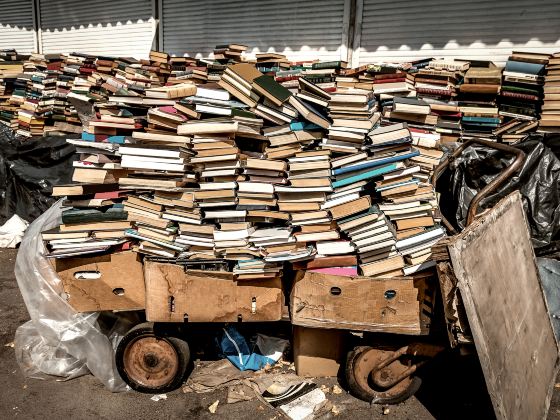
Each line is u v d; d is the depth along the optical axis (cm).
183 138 271
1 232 568
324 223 271
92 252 279
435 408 296
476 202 265
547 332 297
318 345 312
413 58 551
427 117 285
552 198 364
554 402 298
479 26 509
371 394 298
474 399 305
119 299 292
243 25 662
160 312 285
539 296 296
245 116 270
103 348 314
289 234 270
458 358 339
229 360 336
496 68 441
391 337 292
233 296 283
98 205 280
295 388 307
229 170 269
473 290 221
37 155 579
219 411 290
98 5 810
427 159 277
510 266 263
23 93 618
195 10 701
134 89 324
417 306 272
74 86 490
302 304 279
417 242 267
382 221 265
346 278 271
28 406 292
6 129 609
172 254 278
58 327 310
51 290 310
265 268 273
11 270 504
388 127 260
